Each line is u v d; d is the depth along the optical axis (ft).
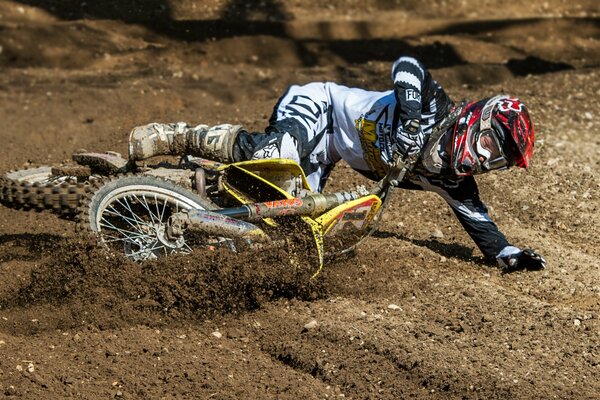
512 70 121.29
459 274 52.85
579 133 84.64
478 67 118.21
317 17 147.33
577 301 50.52
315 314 46.47
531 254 52.85
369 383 40.73
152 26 130.00
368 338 43.55
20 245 54.95
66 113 93.35
